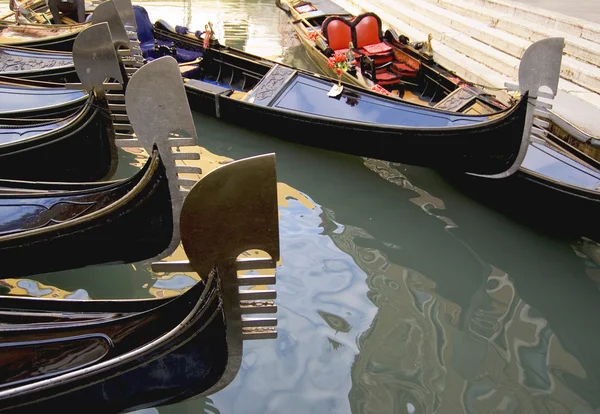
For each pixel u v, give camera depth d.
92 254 3.79
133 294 4.23
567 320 4.13
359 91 6.11
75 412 2.68
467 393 3.47
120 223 3.59
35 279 4.34
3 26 8.70
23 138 4.82
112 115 4.64
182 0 14.99
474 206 5.39
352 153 5.83
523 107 4.41
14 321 2.97
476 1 10.84
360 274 4.52
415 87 7.59
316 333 3.89
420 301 4.27
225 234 2.28
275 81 6.52
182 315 2.74
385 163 6.09
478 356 3.78
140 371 2.66
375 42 8.02
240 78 7.74
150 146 3.23
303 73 6.59
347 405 3.37
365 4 13.46
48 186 4.22
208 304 2.51
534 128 4.48
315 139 5.97
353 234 5.02
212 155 6.28
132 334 2.77
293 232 5.02
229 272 2.41
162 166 3.29
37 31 8.48
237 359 2.78
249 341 3.80
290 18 11.38
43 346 2.78
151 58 7.93
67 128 4.78
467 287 4.43
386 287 4.39
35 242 3.63
